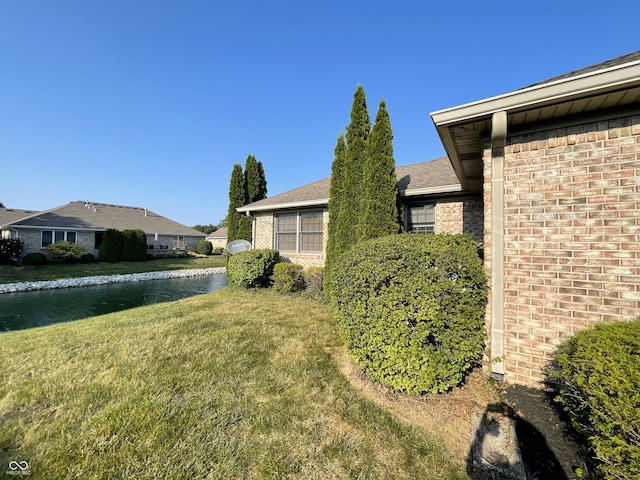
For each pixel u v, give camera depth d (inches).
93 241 861.8
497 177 122.5
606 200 103.1
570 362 80.2
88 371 130.5
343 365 138.0
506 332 117.9
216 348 156.9
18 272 593.6
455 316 105.0
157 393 111.2
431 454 81.3
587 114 107.8
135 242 871.1
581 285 105.5
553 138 113.3
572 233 108.0
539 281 112.8
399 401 107.0
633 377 62.8
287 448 83.6
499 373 117.1
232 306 265.9
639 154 98.9
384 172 231.1
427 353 102.6
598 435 69.9
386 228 227.6
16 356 149.8
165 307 266.5
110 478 73.0
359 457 80.6
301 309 252.2
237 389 114.8
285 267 339.0
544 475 72.9
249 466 77.2
